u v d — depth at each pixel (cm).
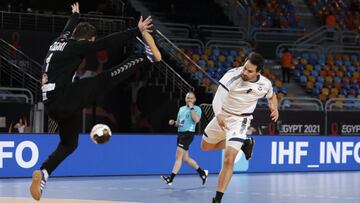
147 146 2020
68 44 978
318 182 1864
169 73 2606
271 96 1248
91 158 1945
